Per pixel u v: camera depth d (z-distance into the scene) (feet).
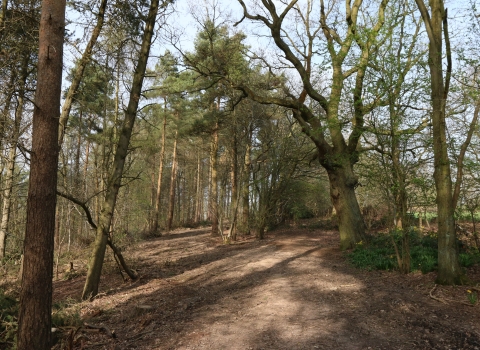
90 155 78.07
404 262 30.32
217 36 62.59
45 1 17.95
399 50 27.63
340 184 46.09
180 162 131.03
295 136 63.62
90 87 44.11
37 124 17.37
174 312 24.22
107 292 33.58
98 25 34.37
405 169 29.17
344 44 32.04
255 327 19.97
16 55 35.76
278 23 44.11
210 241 69.05
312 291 27.12
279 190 68.03
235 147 70.13
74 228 59.26
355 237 44.91
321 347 16.80
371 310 21.71
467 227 41.52
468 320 19.15
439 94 26.14
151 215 94.89
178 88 64.54
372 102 29.37
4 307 24.98
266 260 42.65
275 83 62.69
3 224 46.34
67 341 19.71
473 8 26.76
